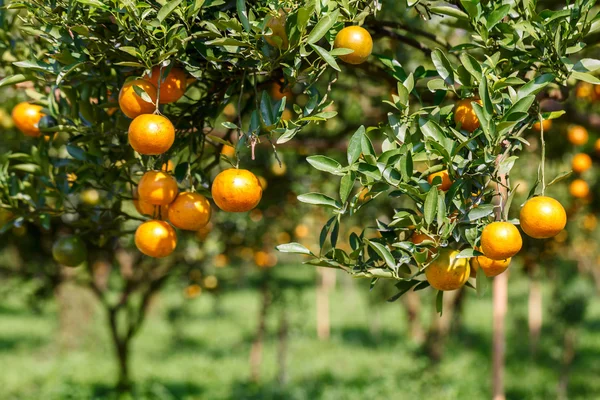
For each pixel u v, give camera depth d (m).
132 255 6.36
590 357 10.06
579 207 4.73
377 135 3.99
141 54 2.35
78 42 2.45
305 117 2.38
